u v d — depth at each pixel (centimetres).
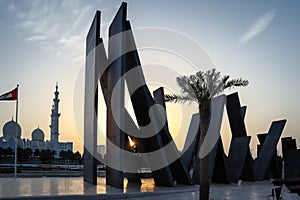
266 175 3128
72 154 6800
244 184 2570
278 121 2989
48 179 2414
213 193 1822
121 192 1537
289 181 1891
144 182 2442
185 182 2209
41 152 6481
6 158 6159
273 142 2916
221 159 2469
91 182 1995
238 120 2806
